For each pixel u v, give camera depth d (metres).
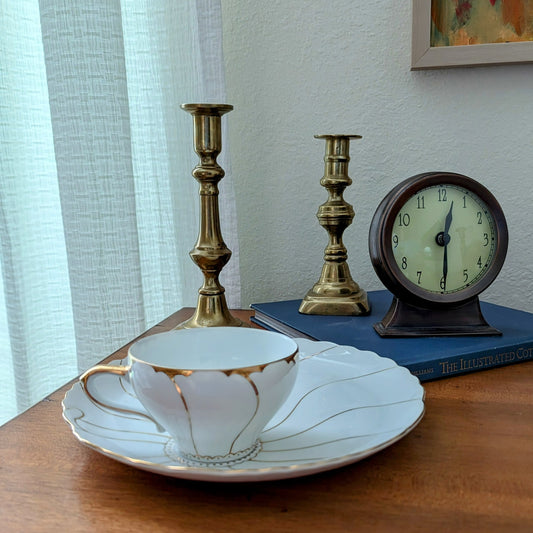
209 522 0.30
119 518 0.31
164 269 0.83
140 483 0.34
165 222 0.82
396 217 0.59
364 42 0.80
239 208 0.87
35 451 0.38
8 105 0.79
